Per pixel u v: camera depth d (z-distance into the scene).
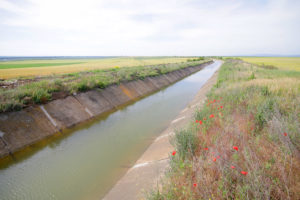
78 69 32.22
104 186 4.99
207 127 5.14
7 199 4.60
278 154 3.24
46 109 8.91
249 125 4.77
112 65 43.94
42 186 5.05
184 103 14.09
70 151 6.94
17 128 7.19
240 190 2.43
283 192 2.32
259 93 7.91
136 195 3.94
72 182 5.20
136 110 12.49
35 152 6.84
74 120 9.57
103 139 7.93
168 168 4.26
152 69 27.17
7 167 5.84
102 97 12.97
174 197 2.84
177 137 4.70
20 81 14.99
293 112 4.96
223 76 18.55
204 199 2.48
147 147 7.11
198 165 3.37
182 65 40.56
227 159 3.21
